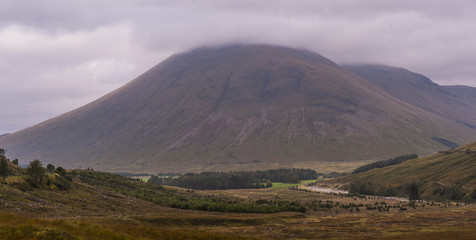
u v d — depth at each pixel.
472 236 85.94
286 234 92.31
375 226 111.88
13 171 115.75
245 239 64.88
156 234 59.31
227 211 137.50
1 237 39.75
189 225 94.75
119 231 56.09
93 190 122.06
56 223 48.44
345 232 98.31
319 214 151.88
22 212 69.38
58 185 105.19
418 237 87.12
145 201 134.50
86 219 74.19
